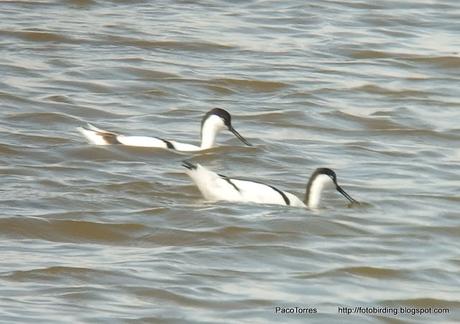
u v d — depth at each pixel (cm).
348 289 1686
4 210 1934
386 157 2397
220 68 3011
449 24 3559
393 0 3778
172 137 2494
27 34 3145
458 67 3145
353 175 2261
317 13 3594
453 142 2534
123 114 2627
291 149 2409
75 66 2930
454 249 1867
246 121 2612
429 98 2856
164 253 1778
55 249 1789
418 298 1664
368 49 3253
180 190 2081
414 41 3375
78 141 2353
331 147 2448
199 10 3569
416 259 1812
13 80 2789
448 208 2058
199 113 2672
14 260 1723
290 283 1691
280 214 1942
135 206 1988
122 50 3095
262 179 2222
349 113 2689
